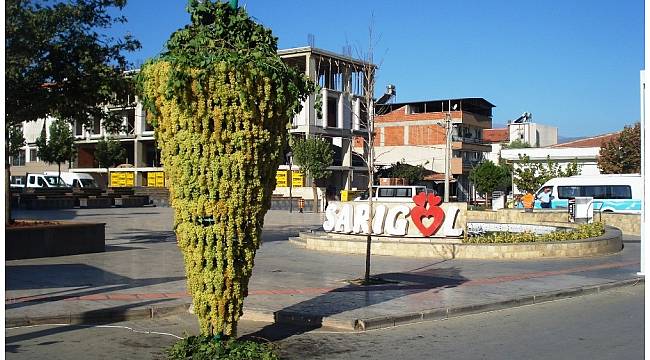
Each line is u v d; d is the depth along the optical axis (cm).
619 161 5188
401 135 6669
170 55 672
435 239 1850
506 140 8719
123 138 6016
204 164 669
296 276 1393
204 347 691
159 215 3600
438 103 6756
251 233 705
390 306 1055
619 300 1202
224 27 693
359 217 1964
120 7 1684
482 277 1402
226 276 695
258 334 902
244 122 671
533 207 3362
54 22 1555
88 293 1128
